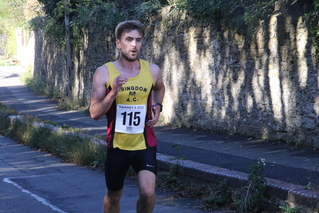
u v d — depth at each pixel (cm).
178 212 1055
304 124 1623
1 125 2614
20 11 4650
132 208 1095
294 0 1611
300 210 955
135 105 779
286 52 1683
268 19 1744
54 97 4141
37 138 2059
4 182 1395
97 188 1299
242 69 1895
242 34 1877
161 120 2425
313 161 1361
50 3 3506
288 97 1684
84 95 3491
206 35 2088
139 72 781
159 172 1390
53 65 4494
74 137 1895
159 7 2502
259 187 1033
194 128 2184
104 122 2592
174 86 2330
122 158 783
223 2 1909
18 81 5894
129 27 769
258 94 1820
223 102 2012
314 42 1563
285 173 1201
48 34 3847
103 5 3089
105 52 3114
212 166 1266
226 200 1105
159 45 2428
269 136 1772
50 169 1589
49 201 1170
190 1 2066
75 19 3378
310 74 1595
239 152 1559
